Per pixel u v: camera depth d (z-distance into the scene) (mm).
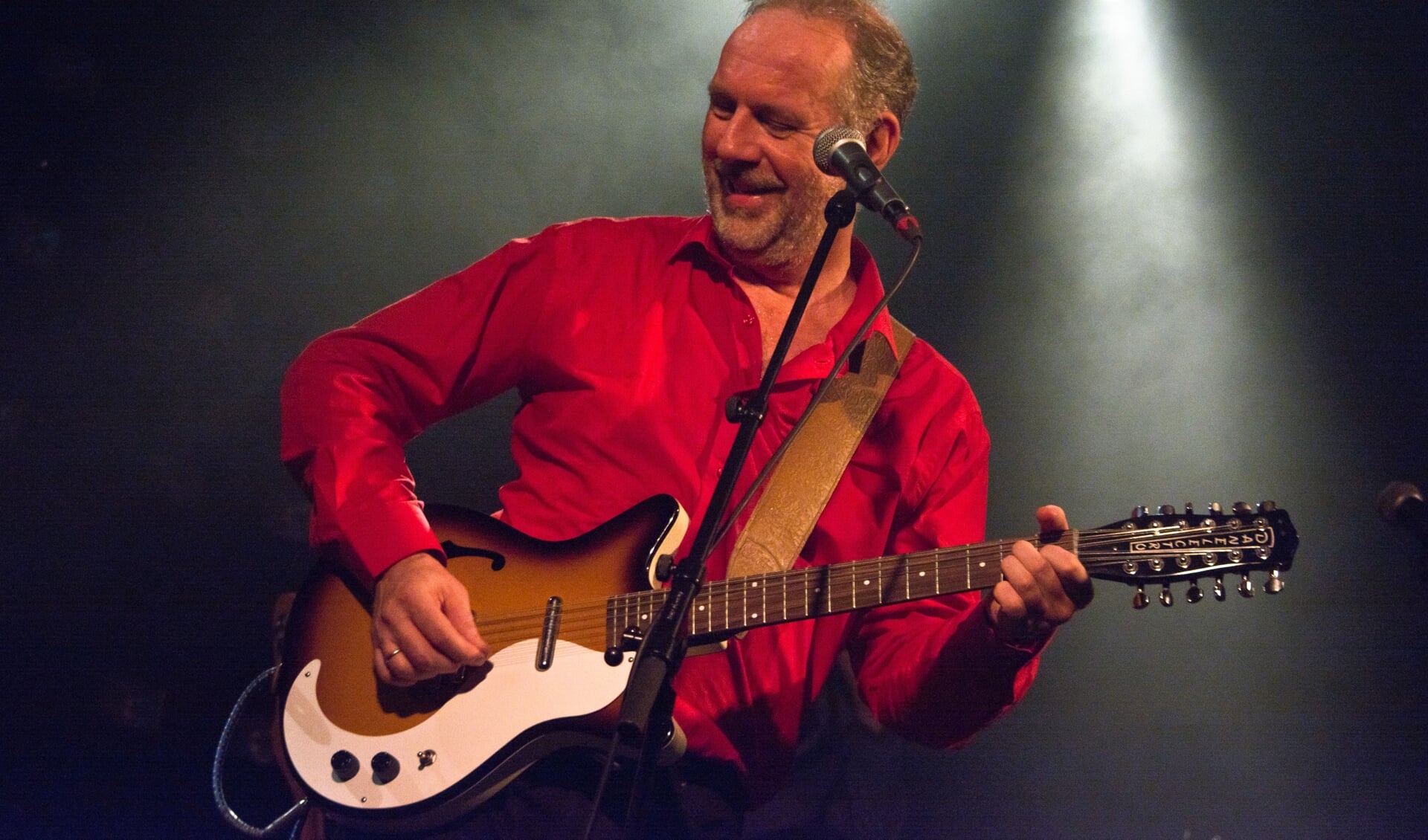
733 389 3939
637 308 4031
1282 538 3168
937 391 4164
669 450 3852
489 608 3605
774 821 4730
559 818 3520
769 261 4062
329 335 4039
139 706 8594
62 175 9758
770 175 3984
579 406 3934
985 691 3580
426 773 3430
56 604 8930
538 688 3473
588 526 3812
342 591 3725
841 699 6082
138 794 8305
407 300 4070
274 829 4008
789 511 3779
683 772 3646
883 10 4359
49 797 8211
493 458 9461
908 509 4082
